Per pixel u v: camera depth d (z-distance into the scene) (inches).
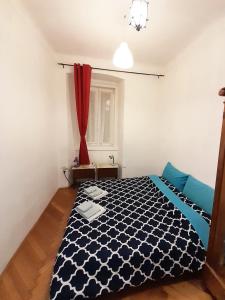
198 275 62.5
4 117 65.5
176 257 56.2
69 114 142.3
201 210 75.6
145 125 149.5
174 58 123.3
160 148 147.1
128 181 114.4
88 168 141.9
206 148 90.4
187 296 56.2
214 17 80.2
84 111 139.2
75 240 58.2
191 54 103.3
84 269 49.7
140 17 61.7
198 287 59.1
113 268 51.3
